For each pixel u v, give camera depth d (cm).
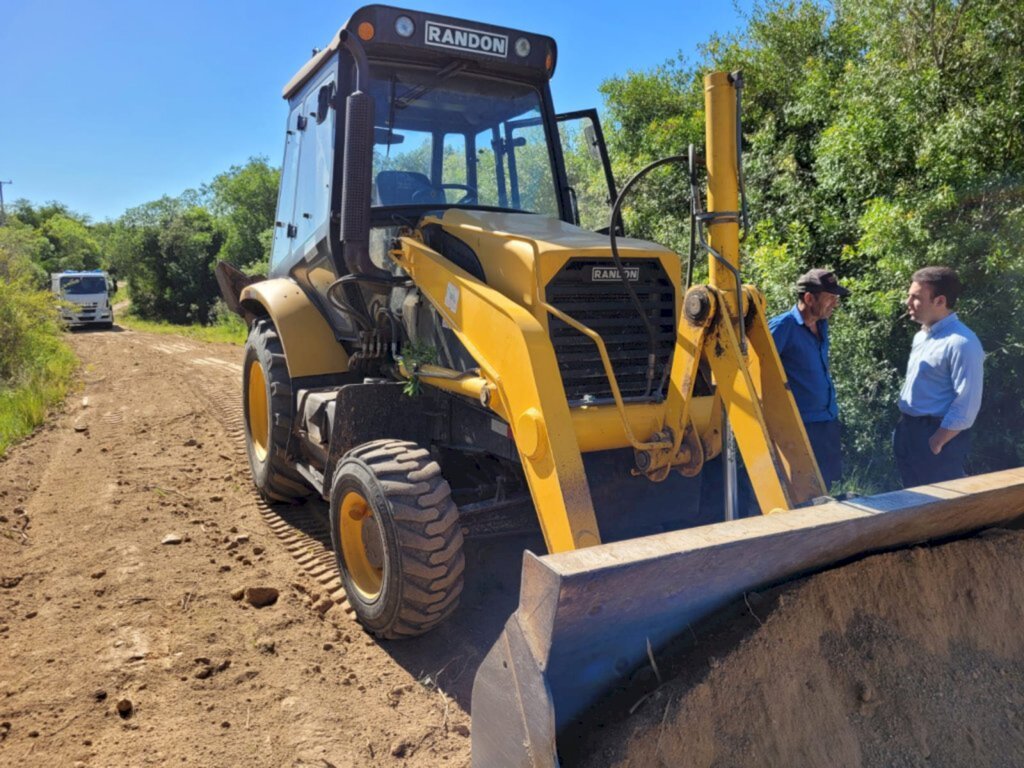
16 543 520
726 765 241
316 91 518
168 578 457
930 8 629
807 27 927
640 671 259
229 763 294
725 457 339
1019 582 311
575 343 359
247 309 645
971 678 286
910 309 421
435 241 416
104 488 644
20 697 335
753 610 268
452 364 394
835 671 268
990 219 558
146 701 333
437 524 344
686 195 908
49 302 1642
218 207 4184
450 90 481
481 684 243
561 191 511
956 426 393
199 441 823
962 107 574
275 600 432
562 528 302
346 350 529
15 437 850
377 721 323
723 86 316
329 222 471
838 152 653
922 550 301
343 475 380
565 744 240
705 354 330
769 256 653
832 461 451
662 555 219
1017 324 530
